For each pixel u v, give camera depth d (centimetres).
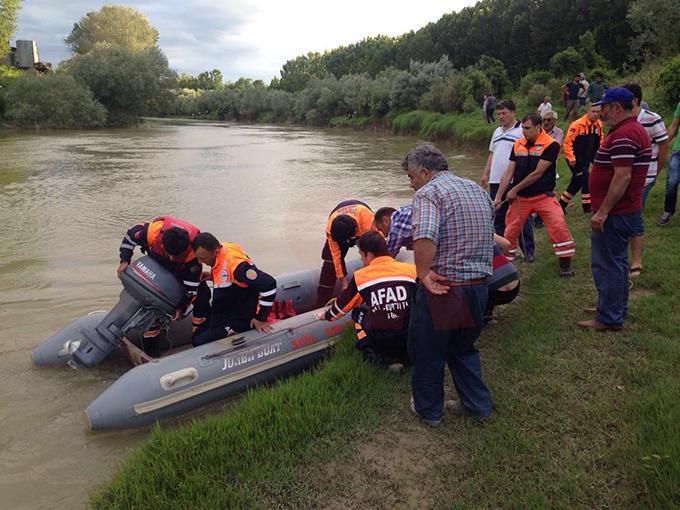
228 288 439
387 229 481
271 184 1497
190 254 454
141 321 451
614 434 316
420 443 329
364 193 1349
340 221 509
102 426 371
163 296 442
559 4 3831
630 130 395
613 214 414
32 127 3894
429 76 3919
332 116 5247
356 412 356
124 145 2770
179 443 320
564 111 2212
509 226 594
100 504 288
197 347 425
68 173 1691
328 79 5556
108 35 6303
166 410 391
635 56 2428
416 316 325
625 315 445
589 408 340
